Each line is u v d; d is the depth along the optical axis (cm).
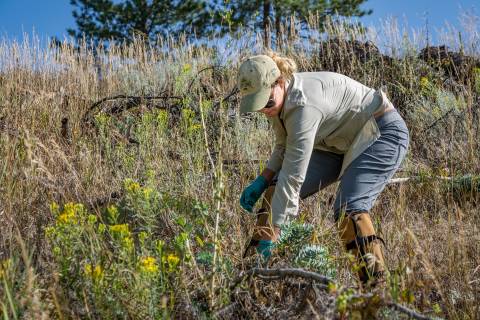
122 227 245
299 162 274
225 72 627
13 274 241
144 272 229
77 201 369
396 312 237
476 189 425
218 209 275
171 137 484
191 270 279
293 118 273
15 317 214
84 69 738
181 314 254
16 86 591
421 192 439
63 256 251
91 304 240
